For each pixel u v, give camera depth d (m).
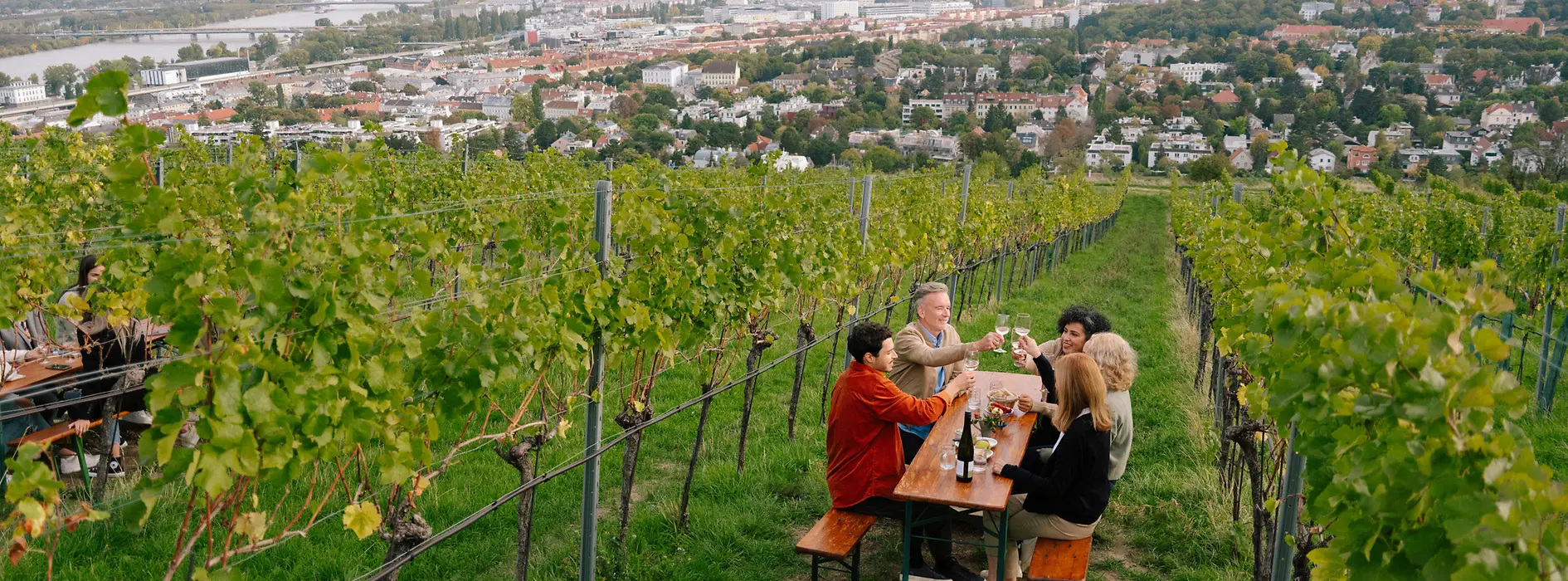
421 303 3.75
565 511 5.94
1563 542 1.80
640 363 5.30
